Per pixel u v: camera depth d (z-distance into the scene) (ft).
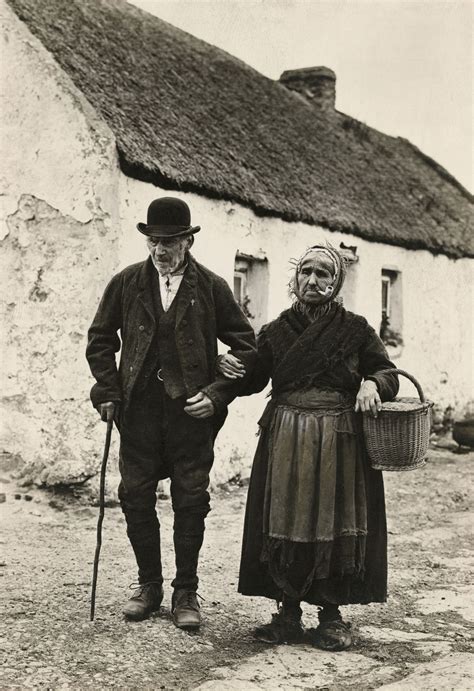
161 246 13.12
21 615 13.89
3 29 24.41
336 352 12.92
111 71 28.48
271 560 12.80
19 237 24.25
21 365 24.14
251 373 13.48
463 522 23.93
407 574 18.33
